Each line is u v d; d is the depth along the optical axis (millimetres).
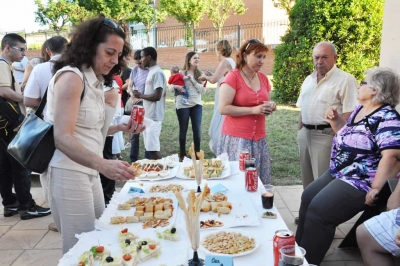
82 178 2010
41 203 4301
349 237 3117
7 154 3740
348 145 2672
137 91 4883
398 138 2436
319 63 3219
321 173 3383
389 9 3654
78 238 1920
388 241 2199
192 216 1580
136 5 22500
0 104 3523
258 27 17688
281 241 1544
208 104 10578
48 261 3055
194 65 5648
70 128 1853
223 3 19844
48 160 1987
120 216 2078
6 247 3299
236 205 2258
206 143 6812
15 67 6188
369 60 8703
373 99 2594
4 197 3928
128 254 1629
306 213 2746
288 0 13062
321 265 2947
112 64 1995
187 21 20047
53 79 1924
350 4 8375
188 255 1706
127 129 2549
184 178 2836
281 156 6031
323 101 3260
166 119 9188
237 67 3318
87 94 1961
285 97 10000
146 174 2869
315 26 8766
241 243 1768
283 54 9719
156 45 20562
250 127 3285
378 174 2459
